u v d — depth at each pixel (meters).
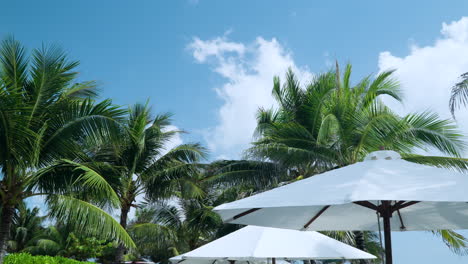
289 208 5.25
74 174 11.10
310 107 14.77
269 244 6.80
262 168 17.19
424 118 12.17
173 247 25.72
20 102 10.52
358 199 3.14
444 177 3.58
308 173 16.23
